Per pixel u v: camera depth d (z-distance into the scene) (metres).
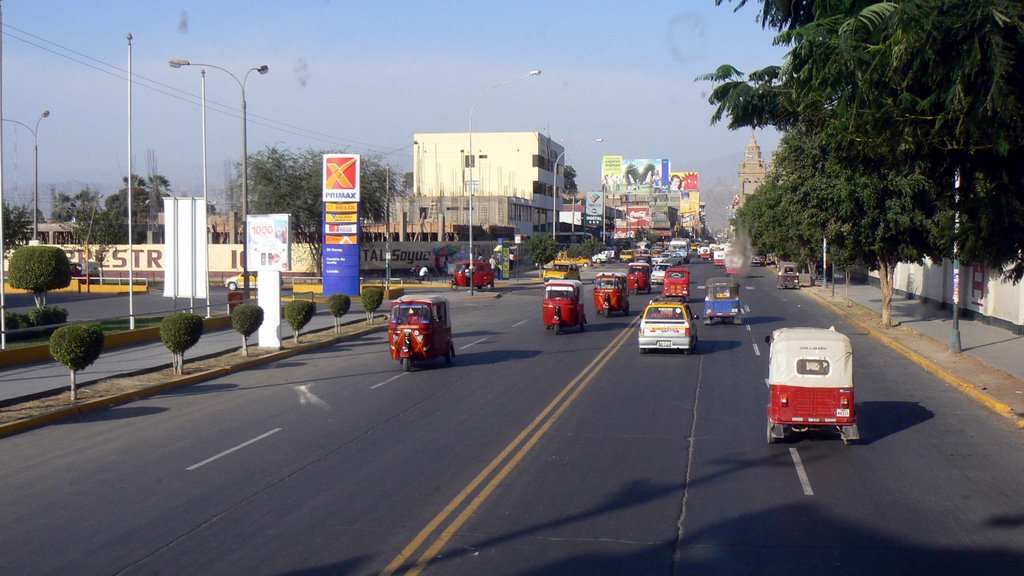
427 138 101.06
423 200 93.69
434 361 23.73
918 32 9.68
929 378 20.22
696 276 76.50
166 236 31.27
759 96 14.55
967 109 10.00
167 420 15.59
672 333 23.97
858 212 29.31
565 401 16.88
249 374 21.83
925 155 11.86
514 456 12.20
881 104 11.02
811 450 12.68
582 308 32.03
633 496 10.15
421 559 7.96
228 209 80.88
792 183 33.03
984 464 11.82
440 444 13.10
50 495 10.45
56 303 43.41
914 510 9.58
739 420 14.97
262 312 25.12
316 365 23.52
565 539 8.53
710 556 8.02
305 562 7.91
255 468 11.72
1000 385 18.33
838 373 12.73
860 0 12.16
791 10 14.66
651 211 175.62
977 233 12.10
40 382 18.89
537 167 100.81
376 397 17.86
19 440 13.95
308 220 63.06
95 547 8.41
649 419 15.04
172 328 20.34
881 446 12.97
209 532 8.86
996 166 11.43
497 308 44.69
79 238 55.91
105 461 12.32
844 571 7.62
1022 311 28.11
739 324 34.22
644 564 7.80
